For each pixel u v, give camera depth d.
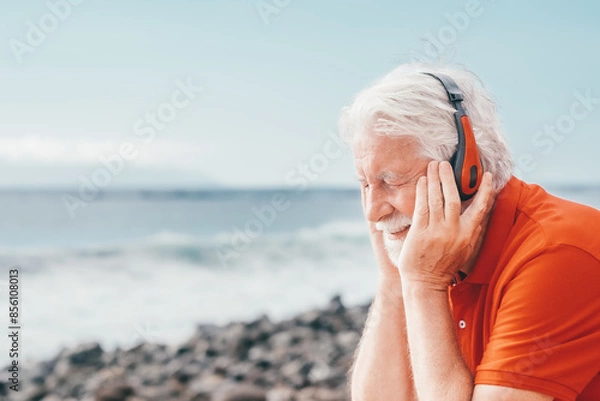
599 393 1.62
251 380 8.73
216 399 7.32
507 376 1.56
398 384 2.09
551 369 1.56
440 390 1.65
